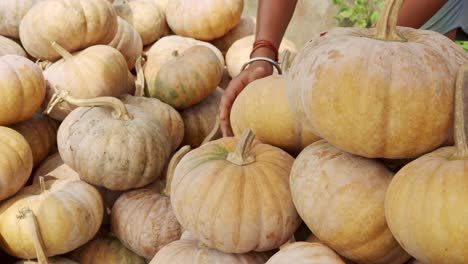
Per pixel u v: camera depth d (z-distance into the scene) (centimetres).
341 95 92
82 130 180
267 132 127
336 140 97
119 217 180
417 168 89
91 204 173
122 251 184
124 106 185
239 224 112
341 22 366
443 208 82
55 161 205
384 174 101
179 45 259
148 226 173
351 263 110
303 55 105
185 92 227
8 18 236
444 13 219
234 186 112
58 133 187
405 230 87
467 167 84
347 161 103
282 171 118
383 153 96
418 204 84
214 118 239
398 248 102
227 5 276
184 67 227
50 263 170
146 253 175
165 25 290
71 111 203
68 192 172
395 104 89
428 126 90
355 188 100
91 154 176
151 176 184
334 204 100
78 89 204
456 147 88
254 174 115
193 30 279
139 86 236
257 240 115
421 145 93
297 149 128
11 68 189
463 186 82
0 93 184
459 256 82
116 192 193
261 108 127
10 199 171
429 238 83
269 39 180
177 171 121
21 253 166
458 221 80
